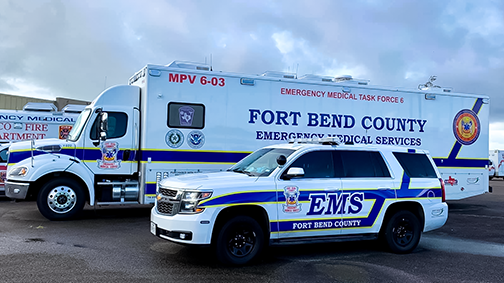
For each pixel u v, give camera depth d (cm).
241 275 565
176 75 1013
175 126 1009
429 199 732
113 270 567
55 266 576
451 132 1295
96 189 985
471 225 1034
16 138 1570
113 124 991
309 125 1131
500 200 1652
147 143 987
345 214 664
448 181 1284
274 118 1097
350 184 673
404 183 716
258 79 1088
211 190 585
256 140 1079
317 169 667
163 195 624
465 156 1310
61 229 831
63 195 934
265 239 630
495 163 3531
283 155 640
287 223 626
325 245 774
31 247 676
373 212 684
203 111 1035
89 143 970
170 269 581
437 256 711
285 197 626
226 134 1052
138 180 1012
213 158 1041
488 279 588
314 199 643
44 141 994
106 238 760
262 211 621
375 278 573
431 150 1267
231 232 600
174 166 1006
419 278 582
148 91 988
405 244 717
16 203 1220
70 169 934
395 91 1231
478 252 748
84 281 516
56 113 1630
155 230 614
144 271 568
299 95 1125
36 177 912
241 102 1069
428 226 732
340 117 1165
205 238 575
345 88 1174
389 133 1219
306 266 622
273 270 595
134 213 1065
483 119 1344
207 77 1041
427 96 1267
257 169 676
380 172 709
